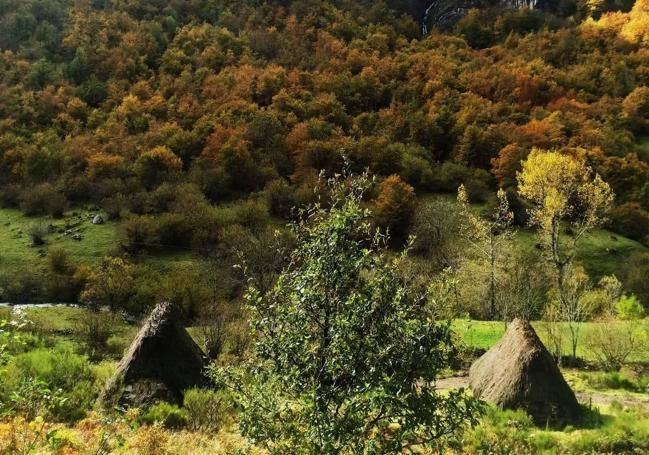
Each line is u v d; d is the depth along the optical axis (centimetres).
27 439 993
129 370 1653
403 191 6988
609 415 1819
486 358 2011
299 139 8456
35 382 810
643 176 7612
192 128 8906
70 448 1008
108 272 5509
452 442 1240
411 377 734
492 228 4834
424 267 4031
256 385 757
